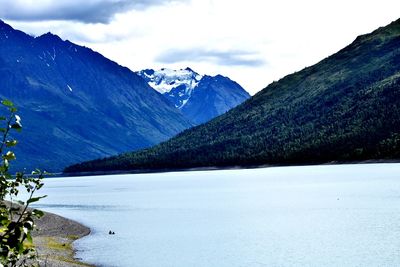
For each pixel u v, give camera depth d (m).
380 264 57.78
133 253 68.12
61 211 134.75
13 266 9.26
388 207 112.75
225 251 69.88
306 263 60.22
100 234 86.81
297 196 155.50
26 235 9.07
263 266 59.47
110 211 132.12
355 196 142.50
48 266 52.81
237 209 128.12
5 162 9.47
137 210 133.62
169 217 114.38
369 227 85.44
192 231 90.31
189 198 169.50
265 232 86.62
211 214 118.69
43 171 11.23
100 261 62.31
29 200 9.69
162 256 66.38
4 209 9.58
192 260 63.81
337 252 65.75
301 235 81.38
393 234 77.00
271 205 134.25
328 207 120.81
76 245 74.75
